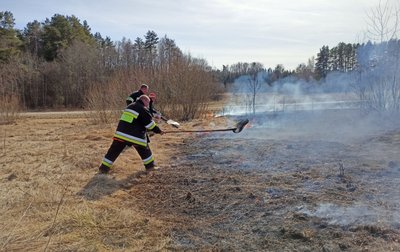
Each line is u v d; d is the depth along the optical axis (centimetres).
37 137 1227
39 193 558
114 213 481
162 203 523
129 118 683
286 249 368
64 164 760
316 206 465
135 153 877
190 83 1659
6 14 4822
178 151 895
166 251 377
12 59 4647
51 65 4741
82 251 377
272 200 500
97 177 647
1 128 1599
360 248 355
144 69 1717
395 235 371
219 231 421
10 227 429
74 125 1650
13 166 746
